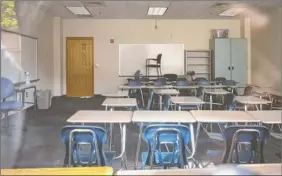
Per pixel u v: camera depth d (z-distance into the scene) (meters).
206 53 11.38
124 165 3.61
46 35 9.87
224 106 5.50
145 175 1.77
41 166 3.66
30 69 8.03
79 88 11.33
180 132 2.94
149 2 5.40
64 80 11.25
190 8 8.43
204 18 11.12
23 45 7.29
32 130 5.38
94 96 10.52
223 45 10.88
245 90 7.55
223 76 10.89
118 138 4.02
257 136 2.93
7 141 4.50
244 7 7.64
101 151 2.91
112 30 11.44
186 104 5.12
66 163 2.86
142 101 6.15
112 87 11.42
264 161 3.17
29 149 4.30
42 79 9.35
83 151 3.00
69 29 11.36
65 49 11.41
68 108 7.63
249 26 10.81
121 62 11.45
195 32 11.45
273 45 8.82
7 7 4.38
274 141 4.01
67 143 2.87
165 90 7.16
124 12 9.64
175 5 6.90
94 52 11.48
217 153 3.45
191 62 11.41
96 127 2.88
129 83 8.45
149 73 11.34
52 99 9.20
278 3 6.17
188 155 3.42
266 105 4.90
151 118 3.46
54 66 10.91
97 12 9.64
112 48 11.45
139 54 11.40
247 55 10.88
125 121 3.34
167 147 3.11
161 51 11.38
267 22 9.23
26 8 6.70
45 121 6.16
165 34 11.45
